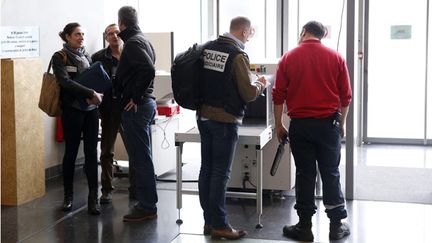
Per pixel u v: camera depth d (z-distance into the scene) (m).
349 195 5.09
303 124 3.94
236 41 3.96
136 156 4.50
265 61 5.11
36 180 5.29
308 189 4.07
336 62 3.94
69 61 4.67
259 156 4.28
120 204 5.08
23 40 5.52
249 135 4.24
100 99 4.60
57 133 6.12
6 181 5.04
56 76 4.57
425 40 7.47
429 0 7.39
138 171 4.53
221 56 3.92
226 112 3.95
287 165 5.03
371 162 6.65
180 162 4.48
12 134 4.99
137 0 7.99
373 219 4.55
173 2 8.03
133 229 4.38
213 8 7.87
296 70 3.93
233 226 4.43
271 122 4.82
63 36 4.75
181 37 8.02
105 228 4.42
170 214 4.75
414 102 7.62
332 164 4.03
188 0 7.98
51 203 5.12
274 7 7.72
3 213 4.83
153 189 4.59
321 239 4.12
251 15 7.81
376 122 7.77
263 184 5.08
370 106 7.74
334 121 3.95
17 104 4.99
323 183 4.08
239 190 5.22
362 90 7.56
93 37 6.76
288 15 7.64
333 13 7.54
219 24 7.93
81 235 4.27
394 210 4.78
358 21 7.31
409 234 4.19
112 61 5.11
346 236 4.17
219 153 4.02
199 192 4.22
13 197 5.04
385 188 5.46
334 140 3.98
